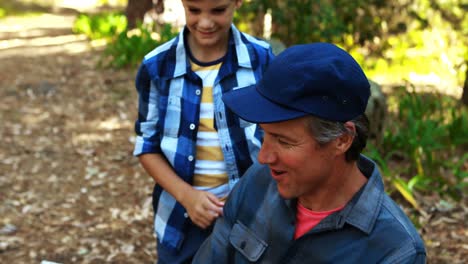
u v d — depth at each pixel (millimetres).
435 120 5449
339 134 1364
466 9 8891
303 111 1329
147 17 10570
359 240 1432
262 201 1622
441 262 3760
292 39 8094
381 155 5184
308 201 1511
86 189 5078
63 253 4090
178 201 2242
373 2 8422
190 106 2238
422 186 4621
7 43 11461
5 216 4570
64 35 12133
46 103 7355
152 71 2258
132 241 4242
